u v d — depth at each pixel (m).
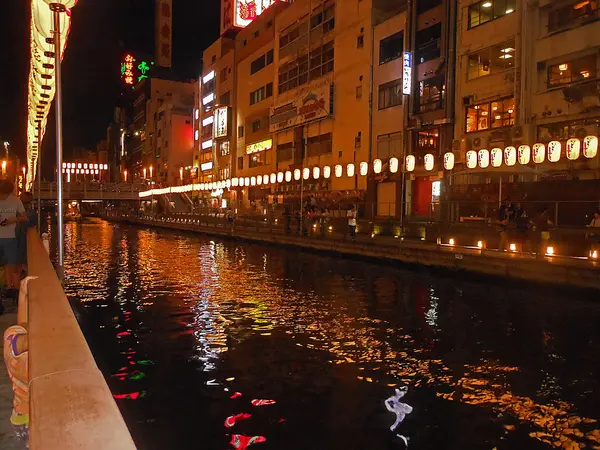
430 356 9.45
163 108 86.75
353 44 38.41
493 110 26.92
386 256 21.59
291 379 8.22
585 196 18.80
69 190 59.94
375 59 35.97
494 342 10.38
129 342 10.34
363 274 19.73
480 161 21.28
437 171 29.61
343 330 11.32
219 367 8.80
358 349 9.90
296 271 20.94
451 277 18.33
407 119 32.25
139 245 35.44
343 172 38.75
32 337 2.71
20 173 32.44
